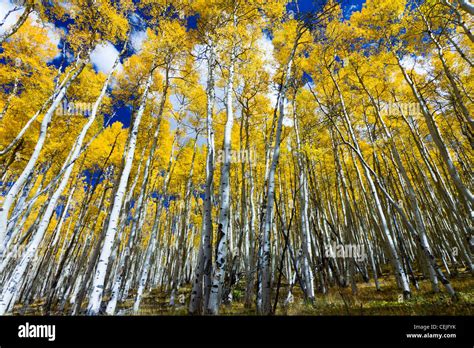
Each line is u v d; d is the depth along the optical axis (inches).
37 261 812.0
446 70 286.2
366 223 686.5
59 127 451.2
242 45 349.4
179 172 612.7
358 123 492.4
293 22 361.4
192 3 359.6
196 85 446.3
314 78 439.8
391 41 372.2
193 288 237.9
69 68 391.5
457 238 462.6
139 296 385.4
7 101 406.9
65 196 631.8
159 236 821.9
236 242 564.1
